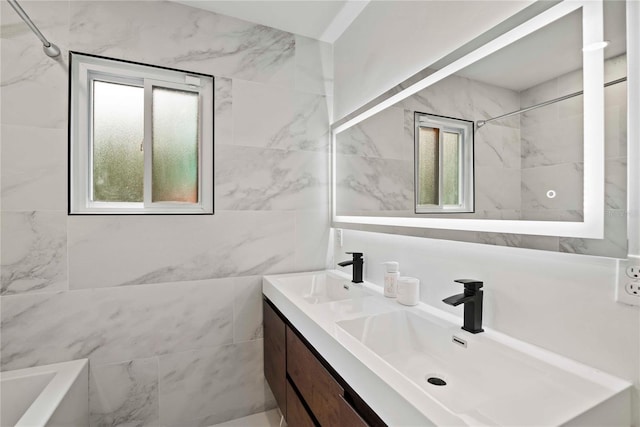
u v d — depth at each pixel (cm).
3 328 150
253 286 199
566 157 85
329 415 106
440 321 115
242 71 197
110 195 177
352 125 194
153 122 183
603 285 79
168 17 180
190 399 184
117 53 169
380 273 171
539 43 91
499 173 103
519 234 96
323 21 199
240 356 196
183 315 182
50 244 157
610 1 75
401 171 150
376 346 119
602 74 77
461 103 117
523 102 95
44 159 156
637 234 72
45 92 156
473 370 97
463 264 119
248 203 198
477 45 110
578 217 82
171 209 184
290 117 209
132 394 172
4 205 150
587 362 82
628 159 73
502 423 63
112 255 168
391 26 162
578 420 65
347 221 198
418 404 66
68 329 160
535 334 95
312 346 125
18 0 152
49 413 118
